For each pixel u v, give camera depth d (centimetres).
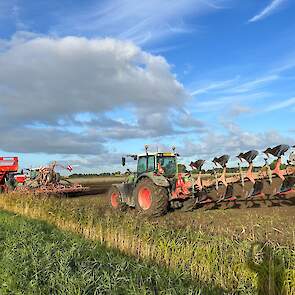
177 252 645
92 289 488
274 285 497
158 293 466
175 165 1443
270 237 671
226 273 556
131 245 775
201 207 1397
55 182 2333
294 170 1221
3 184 2548
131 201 1420
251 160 1259
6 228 996
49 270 552
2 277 570
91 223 962
